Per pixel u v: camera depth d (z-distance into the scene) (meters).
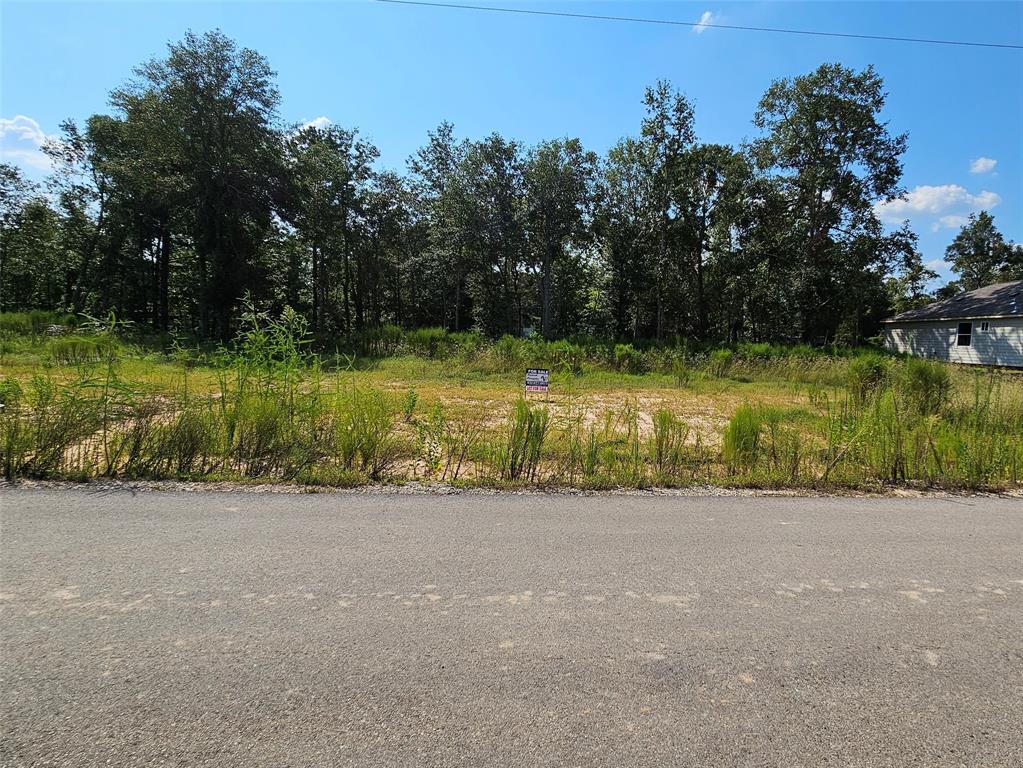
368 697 1.98
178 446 4.82
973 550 3.62
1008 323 25.17
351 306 42.53
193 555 3.12
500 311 35.91
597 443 5.76
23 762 1.62
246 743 1.73
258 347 5.66
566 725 1.87
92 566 2.95
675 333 36.97
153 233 34.03
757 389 14.16
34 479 4.45
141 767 1.62
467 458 5.55
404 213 36.06
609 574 3.07
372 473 4.94
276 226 29.94
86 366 5.23
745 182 30.34
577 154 29.45
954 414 7.80
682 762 1.72
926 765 1.74
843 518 4.23
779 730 1.88
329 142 31.92
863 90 28.45
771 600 2.84
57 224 35.84
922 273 50.97
